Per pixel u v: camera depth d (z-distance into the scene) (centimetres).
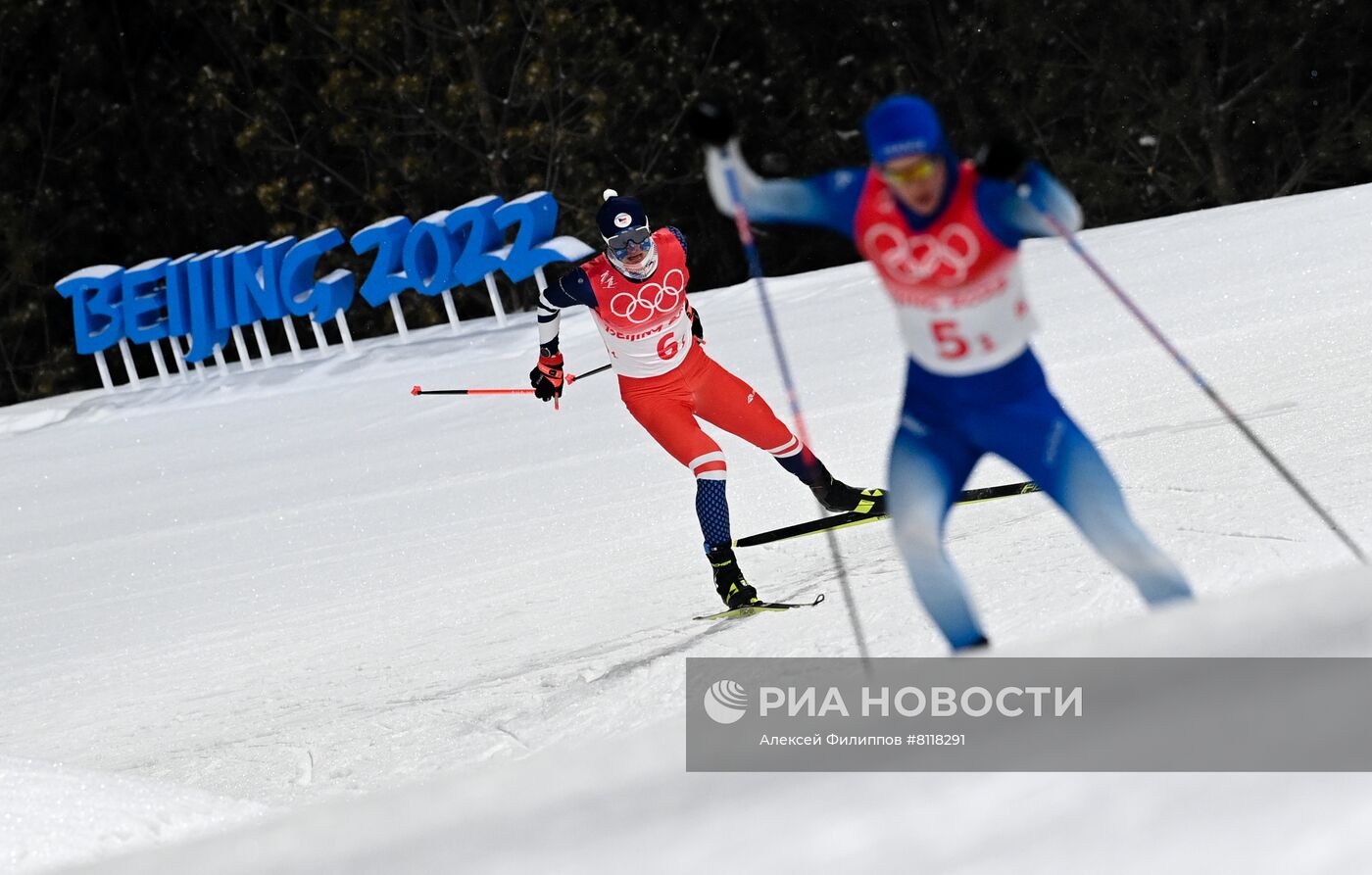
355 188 10675
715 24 10619
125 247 11500
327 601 2906
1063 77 9944
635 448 4153
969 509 2255
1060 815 493
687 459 2089
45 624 3275
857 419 3781
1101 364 3691
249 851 605
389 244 7738
